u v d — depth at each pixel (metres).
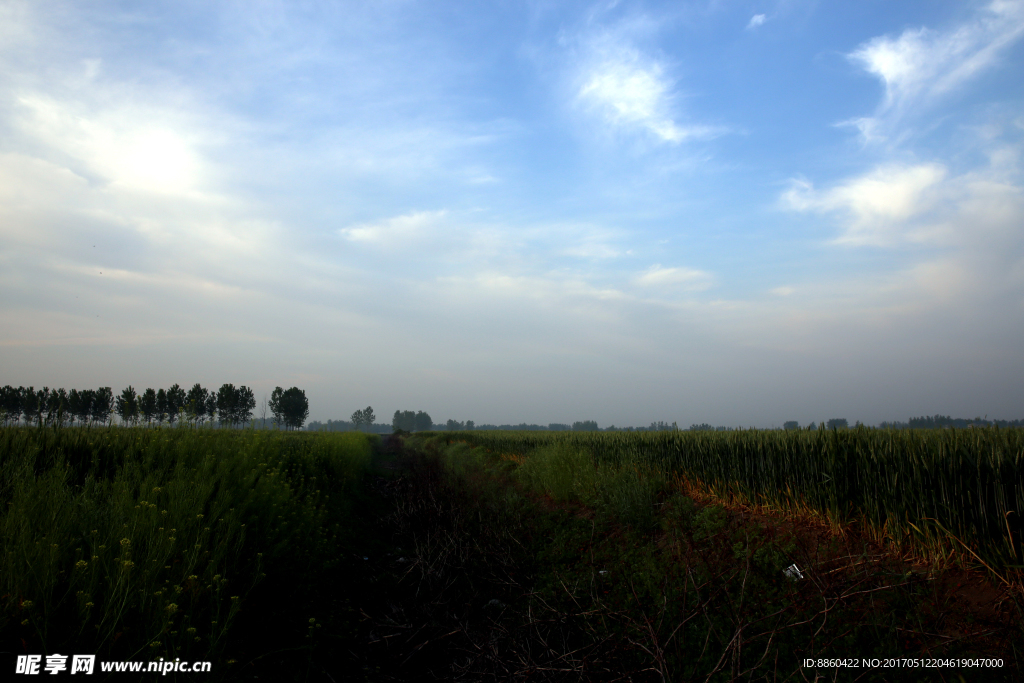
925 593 4.46
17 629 3.33
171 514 5.02
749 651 4.12
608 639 4.15
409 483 14.55
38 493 4.75
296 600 5.37
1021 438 5.93
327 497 9.20
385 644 5.03
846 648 3.94
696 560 5.95
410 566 7.44
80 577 3.70
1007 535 4.62
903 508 5.50
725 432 12.77
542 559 7.43
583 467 11.99
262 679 3.85
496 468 18.84
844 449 6.68
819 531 6.32
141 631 3.62
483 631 5.05
